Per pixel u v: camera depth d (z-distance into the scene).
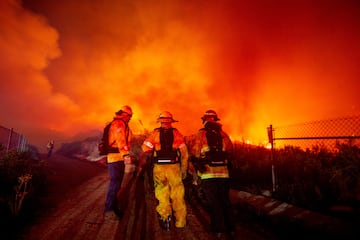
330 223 3.35
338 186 4.41
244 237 3.46
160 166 3.78
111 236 3.38
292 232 3.57
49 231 3.50
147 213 4.45
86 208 4.64
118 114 4.41
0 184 5.33
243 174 6.56
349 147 5.39
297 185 4.93
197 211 4.69
